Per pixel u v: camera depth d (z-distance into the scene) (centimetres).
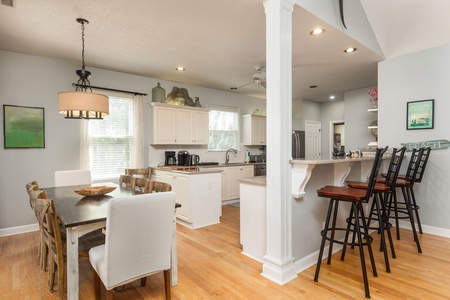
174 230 216
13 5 244
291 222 233
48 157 387
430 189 339
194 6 248
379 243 305
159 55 379
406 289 205
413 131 351
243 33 307
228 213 466
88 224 181
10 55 358
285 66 224
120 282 162
